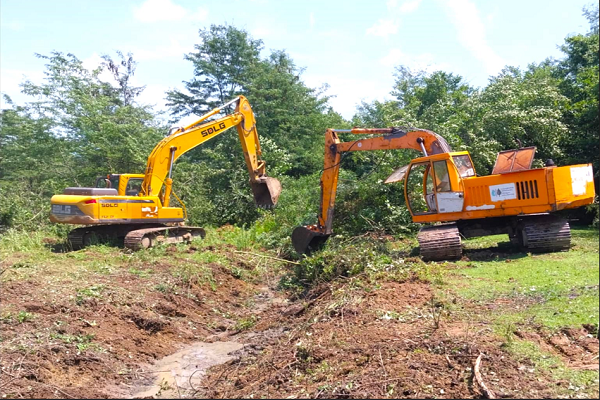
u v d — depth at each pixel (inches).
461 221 493.4
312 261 480.7
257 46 1275.8
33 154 985.5
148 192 634.2
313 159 1131.9
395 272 389.4
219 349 356.8
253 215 871.7
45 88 975.0
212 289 488.7
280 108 1198.9
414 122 747.4
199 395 270.1
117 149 919.0
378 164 722.8
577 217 601.6
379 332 270.7
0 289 386.9
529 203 447.2
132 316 380.8
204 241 685.9
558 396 191.6
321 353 256.4
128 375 307.9
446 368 221.0
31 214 769.6
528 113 713.0
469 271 393.7
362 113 1171.9
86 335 334.3
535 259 414.6
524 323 267.0
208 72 1214.9
